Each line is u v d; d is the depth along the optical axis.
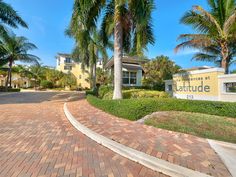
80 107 11.81
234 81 10.24
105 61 25.31
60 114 10.33
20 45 30.80
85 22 11.20
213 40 13.57
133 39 12.38
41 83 47.16
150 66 24.91
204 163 4.00
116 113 8.93
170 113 8.34
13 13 18.58
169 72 24.44
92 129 6.63
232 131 6.21
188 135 6.00
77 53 25.06
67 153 4.80
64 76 48.38
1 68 35.28
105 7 12.30
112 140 5.46
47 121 8.47
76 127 7.47
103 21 12.99
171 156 4.34
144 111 8.37
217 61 17.27
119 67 10.83
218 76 11.21
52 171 3.82
